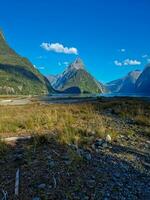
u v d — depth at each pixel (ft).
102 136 49.62
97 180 29.99
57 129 54.03
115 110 97.71
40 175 30.17
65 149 38.96
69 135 45.98
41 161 34.01
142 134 56.65
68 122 65.67
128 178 31.58
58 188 27.63
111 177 31.14
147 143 48.52
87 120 73.41
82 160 34.65
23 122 62.13
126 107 106.01
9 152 38.11
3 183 28.50
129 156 39.24
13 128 54.95
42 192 26.78
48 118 66.13
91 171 32.07
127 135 53.93
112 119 78.02
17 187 27.27
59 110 100.68
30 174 30.48
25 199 25.58
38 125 59.41
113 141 47.34
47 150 38.50
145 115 86.22
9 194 26.43
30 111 103.09
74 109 103.65
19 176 30.04
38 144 41.45
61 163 33.42
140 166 35.68
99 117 79.56
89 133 50.80
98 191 27.71
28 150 38.27
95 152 39.29
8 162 34.17
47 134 48.11
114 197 26.89
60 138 44.65
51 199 25.72
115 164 35.32
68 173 30.81
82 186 28.37
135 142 48.55
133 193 28.14
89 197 26.45
